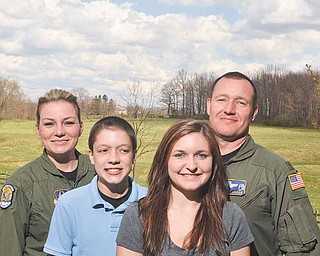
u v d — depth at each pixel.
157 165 1.37
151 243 1.30
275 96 34.75
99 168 1.51
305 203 1.65
